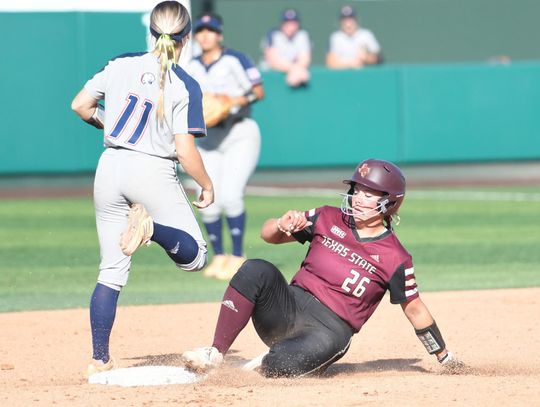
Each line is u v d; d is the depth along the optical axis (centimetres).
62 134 6675
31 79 6581
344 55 7919
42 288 3675
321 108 7131
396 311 3086
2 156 6612
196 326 2892
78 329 2856
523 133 7412
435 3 9850
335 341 2067
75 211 5906
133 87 2077
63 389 1936
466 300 3247
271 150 7100
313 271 2111
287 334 2091
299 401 1764
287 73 7069
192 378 2053
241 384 1997
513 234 5016
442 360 2147
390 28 9825
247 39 9556
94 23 6588
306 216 2147
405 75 7212
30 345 2633
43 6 6612
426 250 4541
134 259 4509
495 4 9925
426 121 7269
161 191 2075
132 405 1773
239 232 3944
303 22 9700
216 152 3909
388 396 1798
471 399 1773
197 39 3838
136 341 2680
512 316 2978
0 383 2172
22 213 5834
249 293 2014
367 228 2092
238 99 3806
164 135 2069
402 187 2061
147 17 6675
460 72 7281
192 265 2139
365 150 7206
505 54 9962
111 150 2094
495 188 7056
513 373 2197
